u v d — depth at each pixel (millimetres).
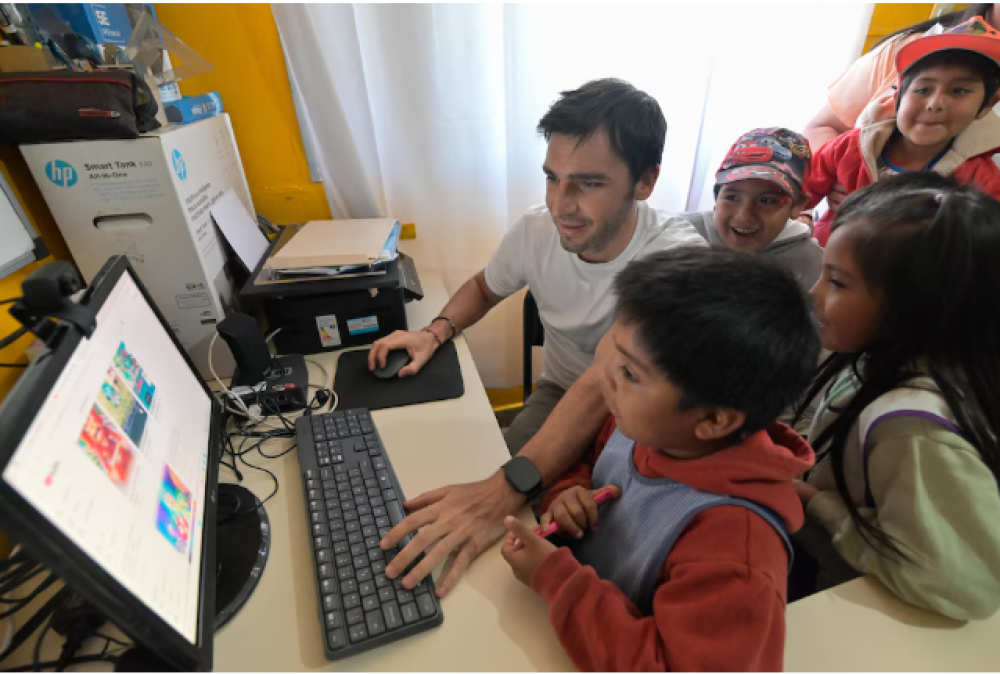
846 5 1344
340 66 1186
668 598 474
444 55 1230
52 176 754
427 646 514
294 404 868
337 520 632
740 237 1214
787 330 455
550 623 535
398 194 1399
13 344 730
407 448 789
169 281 870
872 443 585
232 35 1150
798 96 1465
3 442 302
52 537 314
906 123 1237
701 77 1353
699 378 453
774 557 471
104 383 464
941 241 562
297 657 502
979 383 564
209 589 500
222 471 737
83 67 822
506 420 1896
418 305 1271
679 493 553
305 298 996
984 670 490
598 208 892
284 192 1352
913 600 525
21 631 516
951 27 1262
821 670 488
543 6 1172
